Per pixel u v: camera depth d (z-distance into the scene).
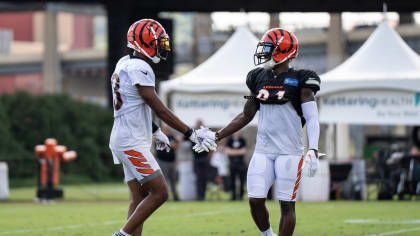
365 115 49.91
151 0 80.88
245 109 21.83
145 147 20.41
